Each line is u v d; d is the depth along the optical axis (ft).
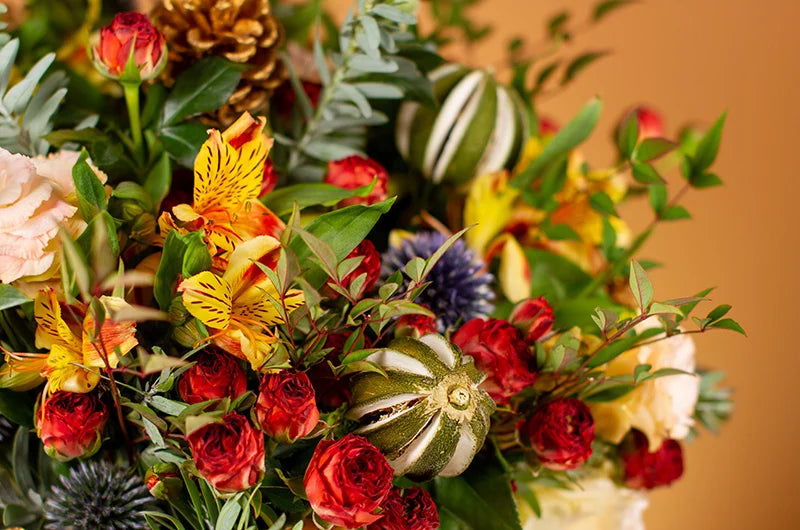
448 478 2.09
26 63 2.37
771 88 4.44
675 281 4.50
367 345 2.02
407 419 1.87
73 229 1.86
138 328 1.95
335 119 2.30
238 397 1.85
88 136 2.07
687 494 4.50
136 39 2.03
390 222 2.46
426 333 1.98
